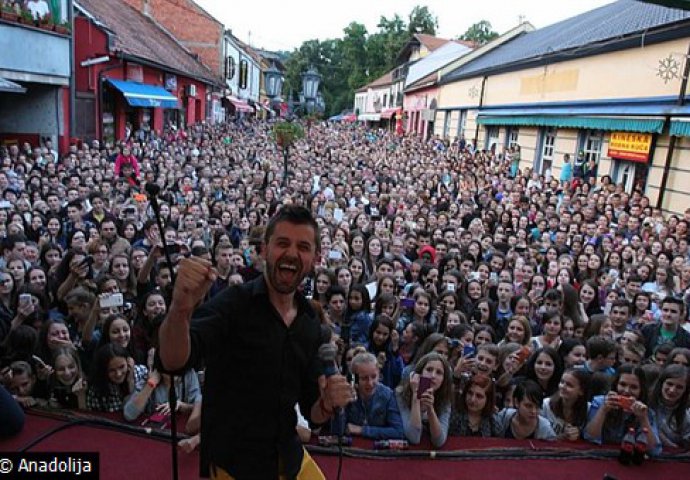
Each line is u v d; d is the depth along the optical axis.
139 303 5.32
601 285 8.02
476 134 27.84
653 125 13.52
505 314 6.62
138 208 9.73
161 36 32.41
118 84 19.42
